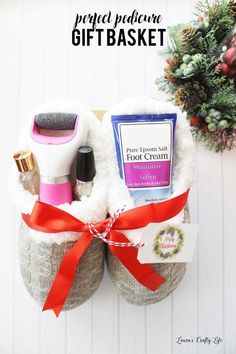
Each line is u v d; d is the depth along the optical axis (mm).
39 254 405
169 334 558
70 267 397
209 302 560
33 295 441
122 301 554
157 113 421
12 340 547
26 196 413
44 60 550
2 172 541
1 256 543
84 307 552
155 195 420
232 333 561
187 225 394
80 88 552
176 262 413
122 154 418
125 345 554
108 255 469
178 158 432
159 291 437
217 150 553
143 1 562
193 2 560
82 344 551
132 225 395
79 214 395
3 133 542
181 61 527
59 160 397
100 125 434
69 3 556
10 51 546
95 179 417
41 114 411
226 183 559
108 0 560
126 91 555
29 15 551
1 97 543
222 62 520
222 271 559
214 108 525
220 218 557
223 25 519
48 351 549
